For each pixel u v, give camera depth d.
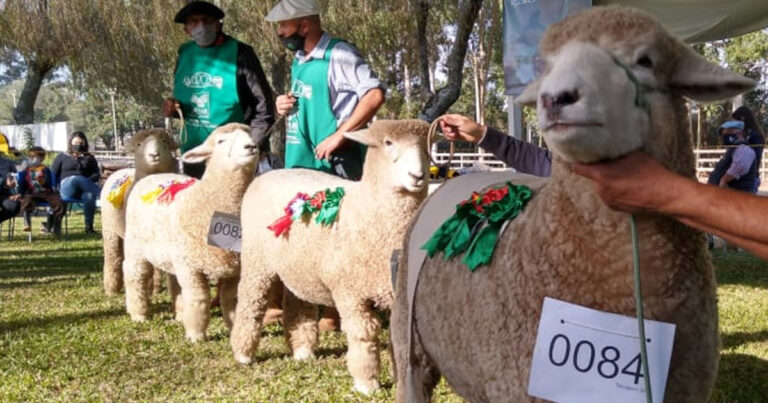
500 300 2.05
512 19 5.76
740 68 28.95
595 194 1.83
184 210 5.35
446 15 14.04
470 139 3.29
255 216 4.65
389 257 3.96
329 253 4.13
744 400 4.06
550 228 1.94
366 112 5.01
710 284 1.92
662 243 1.81
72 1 16.25
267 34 14.83
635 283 1.79
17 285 8.45
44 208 15.39
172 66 17.84
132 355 5.24
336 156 5.21
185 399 4.27
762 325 5.86
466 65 39.06
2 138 13.91
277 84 16.30
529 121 26.30
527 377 1.96
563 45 1.87
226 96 6.14
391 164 3.89
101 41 16.80
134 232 6.15
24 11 16.41
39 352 5.37
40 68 21.61
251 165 5.17
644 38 1.78
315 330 5.10
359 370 4.22
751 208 1.49
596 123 1.62
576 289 1.89
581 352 1.87
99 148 74.44
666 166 1.82
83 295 7.71
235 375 4.70
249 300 4.79
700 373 1.89
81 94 22.14
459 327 2.20
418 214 2.81
